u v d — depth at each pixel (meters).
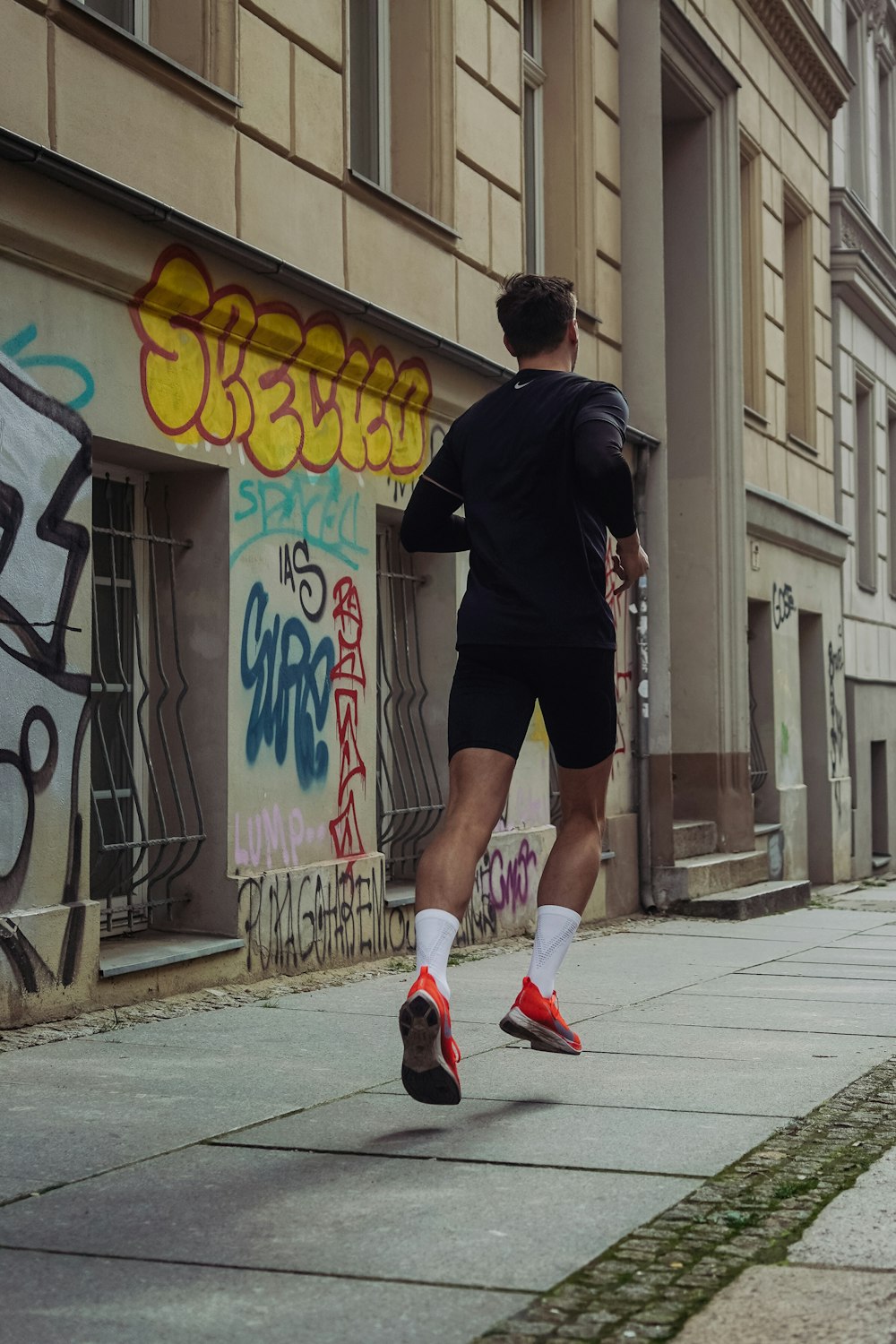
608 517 3.68
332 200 7.28
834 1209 2.97
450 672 8.37
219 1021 5.28
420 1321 2.36
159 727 6.45
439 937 3.49
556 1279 2.54
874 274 18.36
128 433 5.82
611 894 10.28
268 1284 2.52
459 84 8.68
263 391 6.67
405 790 8.36
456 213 8.59
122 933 6.23
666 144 13.05
